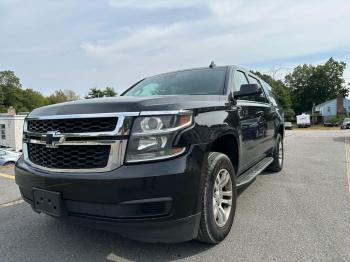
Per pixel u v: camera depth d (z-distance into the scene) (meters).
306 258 3.04
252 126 4.57
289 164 8.16
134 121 2.79
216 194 3.33
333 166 7.84
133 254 3.20
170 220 2.76
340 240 3.41
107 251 3.28
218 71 4.54
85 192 2.80
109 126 2.82
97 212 2.81
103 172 2.78
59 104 3.28
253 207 4.54
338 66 93.88
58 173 2.96
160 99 3.03
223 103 3.75
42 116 3.19
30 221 4.18
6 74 102.38
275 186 5.74
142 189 2.69
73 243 3.49
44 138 3.08
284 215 4.20
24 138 3.46
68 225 4.00
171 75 4.87
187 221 2.86
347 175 6.69
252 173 4.66
